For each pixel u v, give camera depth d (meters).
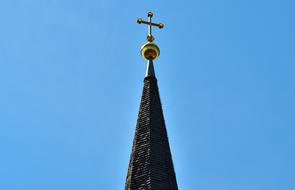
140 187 45.19
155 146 48.34
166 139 49.69
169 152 48.81
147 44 55.53
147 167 46.50
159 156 47.62
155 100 52.47
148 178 45.53
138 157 47.66
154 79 54.19
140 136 49.44
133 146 49.09
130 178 46.19
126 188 45.94
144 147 48.31
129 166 47.75
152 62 55.16
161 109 52.06
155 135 49.31
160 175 46.06
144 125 50.28
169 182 45.88
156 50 55.44
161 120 51.00
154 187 44.91
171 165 47.81
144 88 53.66
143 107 51.91
